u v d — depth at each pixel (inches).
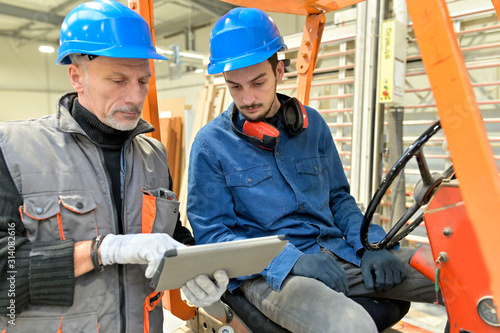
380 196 43.1
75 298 38.1
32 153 37.8
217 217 54.1
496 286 22.7
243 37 50.6
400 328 67.3
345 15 131.2
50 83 343.0
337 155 67.1
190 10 258.7
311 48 74.1
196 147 56.1
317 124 63.5
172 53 227.6
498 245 22.7
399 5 117.0
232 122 56.7
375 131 117.4
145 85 42.7
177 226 54.6
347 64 134.3
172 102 216.8
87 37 38.1
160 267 29.5
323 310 40.6
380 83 106.1
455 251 34.6
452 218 34.8
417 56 118.4
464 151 24.3
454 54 24.9
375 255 53.3
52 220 37.3
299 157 58.5
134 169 44.4
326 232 56.5
